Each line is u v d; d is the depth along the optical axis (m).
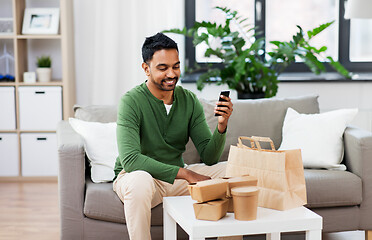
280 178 1.94
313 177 2.61
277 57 3.83
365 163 2.65
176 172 2.22
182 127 2.50
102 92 4.38
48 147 4.19
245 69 3.87
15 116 4.17
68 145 2.50
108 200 2.46
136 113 2.39
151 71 2.35
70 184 2.50
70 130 2.85
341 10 4.52
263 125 3.05
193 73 4.57
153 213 2.44
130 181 2.19
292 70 4.59
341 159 2.84
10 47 4.45
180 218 1.92
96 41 4.34
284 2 4.61
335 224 2.63
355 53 4.64
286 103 3.13
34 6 4.45
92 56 4.41
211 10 4.57
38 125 4.18
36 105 4.16
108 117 2.94
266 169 1.97
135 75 4.37
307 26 4.63
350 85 4.36
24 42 4.36
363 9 3.41
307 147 2.86
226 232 1.81
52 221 3.25
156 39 2.35
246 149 2.03
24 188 4.02
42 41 4.50
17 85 4.14
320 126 2.89
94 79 4.38
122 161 2.29
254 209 1.84
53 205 3.58
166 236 2.13
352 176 2.64
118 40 4.35
